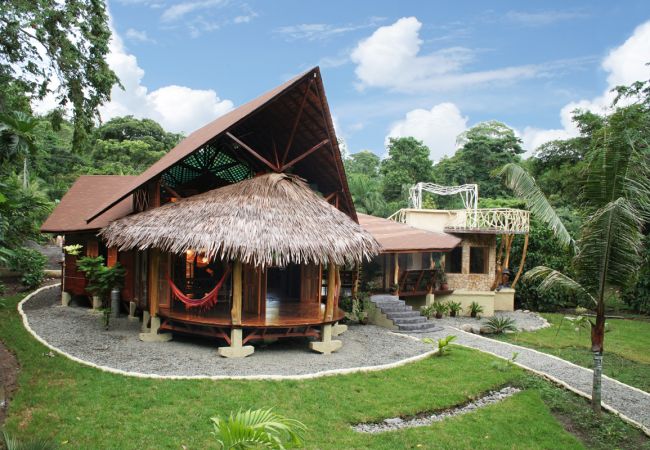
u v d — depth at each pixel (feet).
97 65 61.11
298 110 45.37
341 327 53.57
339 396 32.68
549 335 63.00
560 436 30.07
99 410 27.48
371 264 71.82
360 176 147.84
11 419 25.64
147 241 39.52
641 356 53.52
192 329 43.80
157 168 46.88
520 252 84.12
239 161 52.21
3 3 49.78
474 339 55.36
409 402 32.94
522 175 37.73
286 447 19.63
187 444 24.59
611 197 33.73
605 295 36.22
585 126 107.34
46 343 40.24
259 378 34.24
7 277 72.43
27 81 58.65
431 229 83.05
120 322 51.67
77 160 145.18
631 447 30.04
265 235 37.78
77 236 61.77
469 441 28.43
